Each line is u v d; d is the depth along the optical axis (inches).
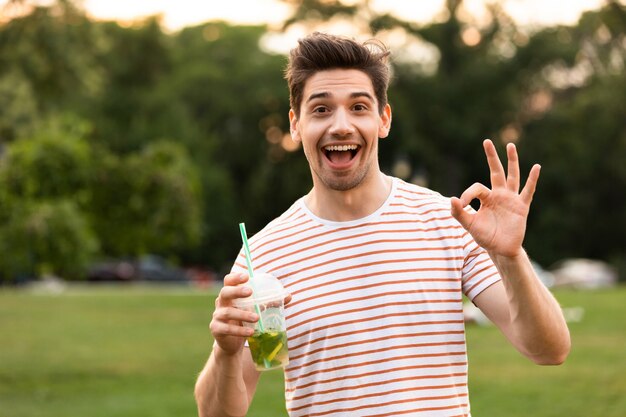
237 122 2085.4
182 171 668.7
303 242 137.8
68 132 664.4
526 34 1809.8
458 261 135.9
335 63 134.0
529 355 130.3
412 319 133.0
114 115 1963.6
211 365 132.4
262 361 129.3
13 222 627.5
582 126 1812.3
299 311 135.1
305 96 135.3
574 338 517.0
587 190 1851.6
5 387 408.8
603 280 1424.7
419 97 1828.2
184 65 2204.7
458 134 1817.2
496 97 1814.7
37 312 725.9
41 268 650.8
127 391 396.2
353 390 132.3
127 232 663.8
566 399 353.7
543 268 1875.0
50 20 719.7
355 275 134.6
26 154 633.0
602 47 1830.7
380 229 136.2
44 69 734.5
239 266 141.3
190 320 669.9
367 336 132.7
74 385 413.1
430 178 1887.3
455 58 1833.2
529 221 1886.1
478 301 136.6
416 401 131.2
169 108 1984.5
